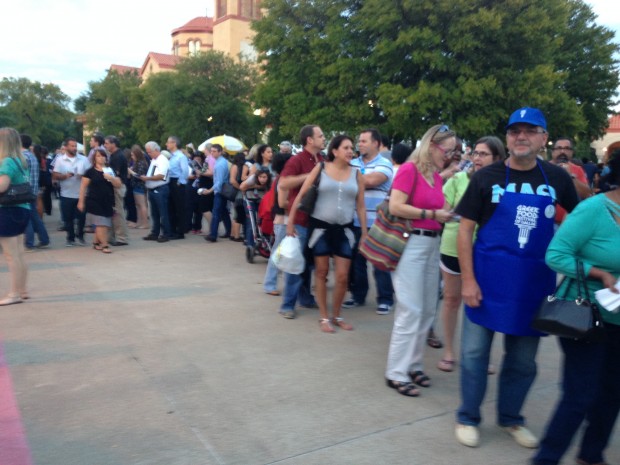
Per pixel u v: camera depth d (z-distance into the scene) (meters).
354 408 3.61
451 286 4.23
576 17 30.56
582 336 2.56
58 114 75.94
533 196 2.94
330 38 21.59
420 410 3.60
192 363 4.32
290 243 5.21
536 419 3.52
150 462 2.93
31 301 6.06
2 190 5.58
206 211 11.38
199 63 38.00
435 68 20.00
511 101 20.61
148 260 8.56
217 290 6.70
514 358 3.18
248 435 3.23
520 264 2.95
